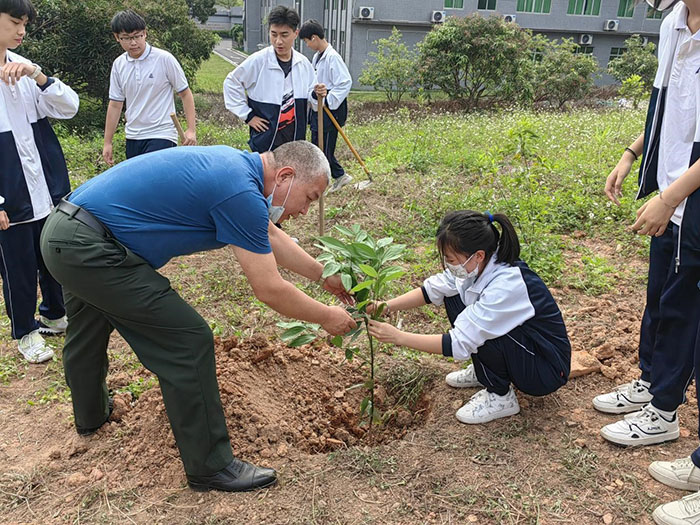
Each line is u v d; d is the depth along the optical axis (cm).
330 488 268
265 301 253
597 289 469
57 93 372
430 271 505
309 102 618
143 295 241
